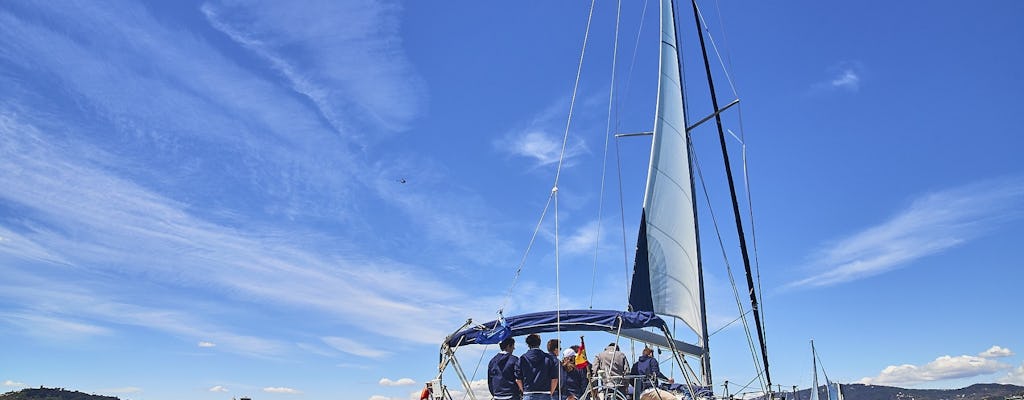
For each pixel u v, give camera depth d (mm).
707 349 17625
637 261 19375
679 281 18703
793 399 18125
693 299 18391
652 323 13750
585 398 12523
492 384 12133
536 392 11648
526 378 11734
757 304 19047
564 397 12414
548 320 13367
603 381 13039
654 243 19234
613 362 13367
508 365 12070
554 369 11836
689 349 16500
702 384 16969
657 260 19094
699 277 18719
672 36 20656
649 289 18969
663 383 14164
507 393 11906
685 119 20312
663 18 20672
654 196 19406
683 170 19688
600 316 13516
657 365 14250
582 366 12328
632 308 19047
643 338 15016
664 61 20266
